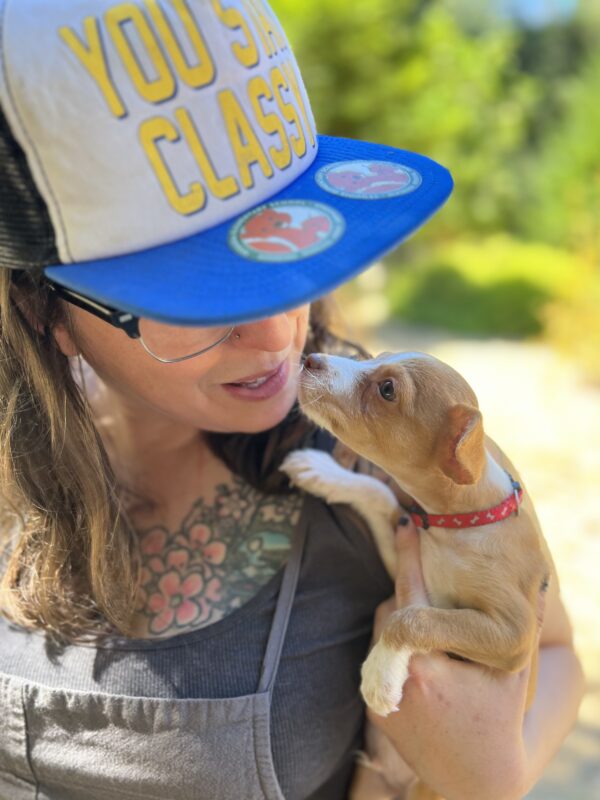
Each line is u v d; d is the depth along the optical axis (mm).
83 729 446
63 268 361
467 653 447
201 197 362
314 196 385
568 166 3906
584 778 1027
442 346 2959
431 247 4312
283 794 443
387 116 3467
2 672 465
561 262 3572
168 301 341
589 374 2400
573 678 528
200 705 430
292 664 452
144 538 497
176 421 480
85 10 343
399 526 487
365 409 486
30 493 469
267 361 430
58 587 470
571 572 1412
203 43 354
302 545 469
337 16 3258
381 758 493
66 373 458
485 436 523
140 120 347
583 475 1765
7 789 471
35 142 346
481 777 442
